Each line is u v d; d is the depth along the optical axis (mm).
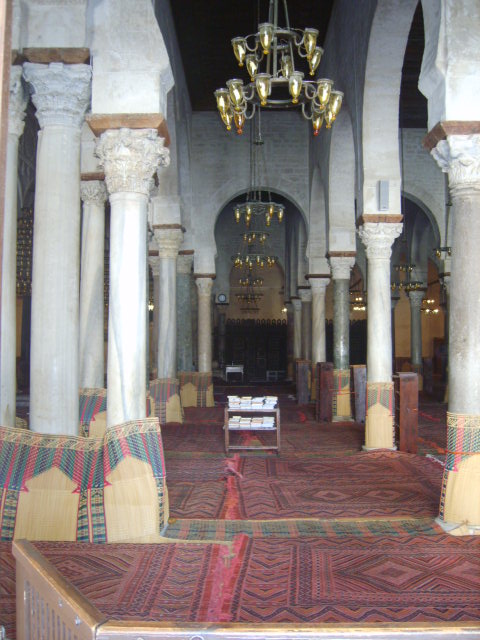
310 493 6789
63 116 5863
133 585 3996
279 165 17578
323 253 17000
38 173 5832
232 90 7988
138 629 1661
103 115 5754
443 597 3844
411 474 7793
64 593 1812
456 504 5426
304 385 16906
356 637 1682
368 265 10031
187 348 17016
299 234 21531
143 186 5859
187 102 16312
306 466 8367
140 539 4957
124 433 5172
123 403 5578
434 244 22641
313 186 16688
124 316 5672
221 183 17609
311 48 7617
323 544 4949
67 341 5703
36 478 5004
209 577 4156
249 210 14188
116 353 5641
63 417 5637
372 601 3773
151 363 22391
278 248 26906
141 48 5805
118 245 5754
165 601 3744
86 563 4402
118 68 5789
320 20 13562
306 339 21391
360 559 4578
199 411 15766
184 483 7305
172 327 13391
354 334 28531
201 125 17672
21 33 5781
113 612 3566
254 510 6043
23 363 19984
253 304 29500
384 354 9828
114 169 5781
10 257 5758
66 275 5738
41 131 5895
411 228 22516
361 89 10195
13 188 5867
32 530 4918
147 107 5785
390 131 9977
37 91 5809
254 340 28219
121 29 5820
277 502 6383
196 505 6227
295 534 5227
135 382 5641
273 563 4465
